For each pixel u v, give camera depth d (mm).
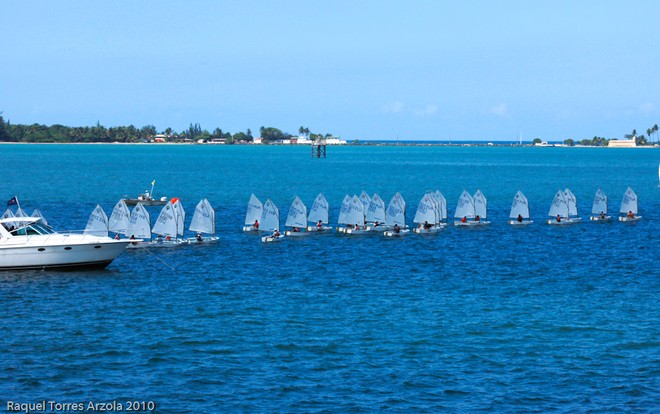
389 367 83562
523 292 118438
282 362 84750
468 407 73562
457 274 133375
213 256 149000
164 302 109750
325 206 190750
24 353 86375
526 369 83188
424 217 190125
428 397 75750
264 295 114938
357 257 150250
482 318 102375
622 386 78625
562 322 100500
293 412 72250
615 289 121125
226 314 103375
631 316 103688
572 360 86000
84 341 90875
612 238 180500
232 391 76812
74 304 107562
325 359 85875
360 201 193875
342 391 77062
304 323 99375
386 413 72188
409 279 128500
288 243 167000
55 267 129625
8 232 128250
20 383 78000
